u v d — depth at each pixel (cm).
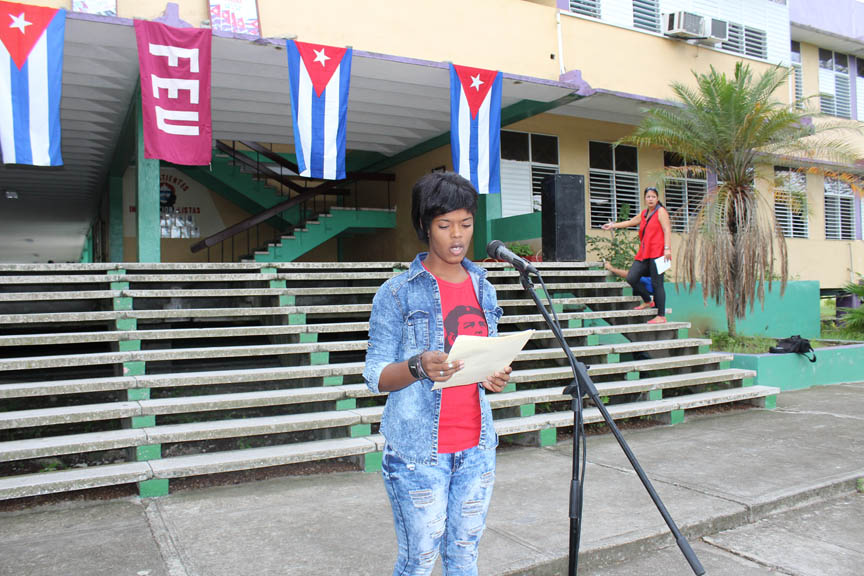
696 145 951
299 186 1352
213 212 1401
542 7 1009
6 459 417
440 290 234
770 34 1401
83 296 576
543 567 333
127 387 501
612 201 1328
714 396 698
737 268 920
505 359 216
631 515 401
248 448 514
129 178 1335
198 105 727
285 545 354
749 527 409
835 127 1060
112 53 780
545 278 844
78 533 371
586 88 1007
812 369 886
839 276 1670
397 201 1387
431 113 1112
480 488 232
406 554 225
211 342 680
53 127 665
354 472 494
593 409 637
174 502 425
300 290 646
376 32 866
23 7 652
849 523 414
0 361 486
